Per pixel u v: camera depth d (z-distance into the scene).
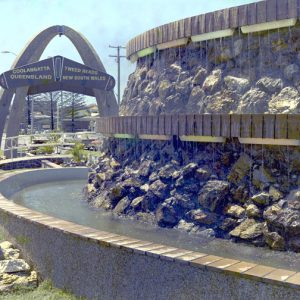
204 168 8.20
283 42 8.11
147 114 10.62
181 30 9.65
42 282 6.53
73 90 24.84
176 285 5.09
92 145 26.06
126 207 9.36
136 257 5.42
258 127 7.29
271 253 6.80
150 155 9.40
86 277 5.95
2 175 13.61
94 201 10.79
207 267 4.87
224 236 7.55
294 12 7.80
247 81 8.48
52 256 6.41
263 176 7.48
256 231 7.21
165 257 5.18
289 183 7.21
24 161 19.70
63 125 58.53
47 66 21.70
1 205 8.21
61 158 20.95
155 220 8.55
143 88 11.09
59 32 24.81
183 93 9.59
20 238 7.13
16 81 21.39
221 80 8.87
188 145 8.59
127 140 10.30
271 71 8.21
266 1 8.15
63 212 9.95
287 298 4.37
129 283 5.49
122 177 10.02
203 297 4.91
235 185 7.76
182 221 8.16
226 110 8.60
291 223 6.86
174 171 8.68
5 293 6.14
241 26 8.53
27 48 24.17
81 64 22.12
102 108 23.55
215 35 9.02
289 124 7.00
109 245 5.68
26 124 60.66
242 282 4.64
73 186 14.51
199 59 9.45
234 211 7.59
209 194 7.88
